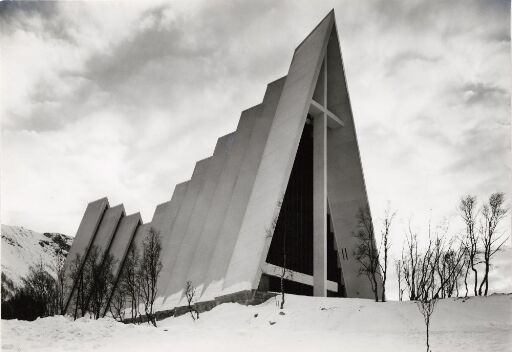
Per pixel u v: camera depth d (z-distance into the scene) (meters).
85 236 73.44
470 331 20.78
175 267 50.97
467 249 38.78
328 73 50.16
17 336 17.72
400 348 17.59
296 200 44.56
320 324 25.73
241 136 51.31
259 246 38.28
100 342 18.14
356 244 49.28
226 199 48.44
